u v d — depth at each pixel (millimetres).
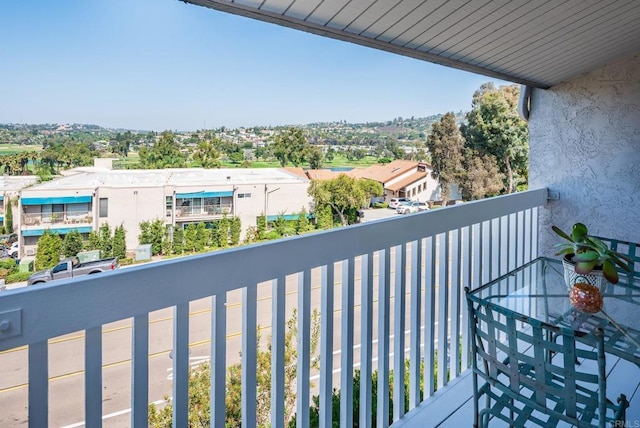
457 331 2223
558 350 1157
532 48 2412
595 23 2172
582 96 3191
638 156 2984
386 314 1794
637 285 1932
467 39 2139
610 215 3123
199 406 1360
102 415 1103
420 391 2029
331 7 1626
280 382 1409
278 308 1381
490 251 2494
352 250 1615
